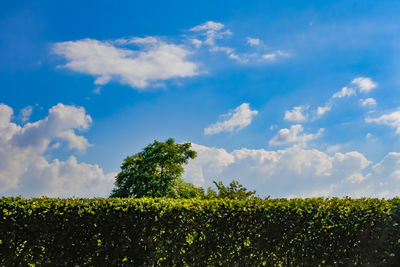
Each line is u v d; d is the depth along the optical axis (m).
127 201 7.27
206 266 6.80
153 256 6.82
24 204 6.98
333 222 6.66
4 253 6.59
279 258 6.72
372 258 6.45
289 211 6.86
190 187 21.97
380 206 6.69
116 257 6.78
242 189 12.61
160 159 21.05
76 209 6.93
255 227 6.89
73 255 6.76
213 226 6.94
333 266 6.54
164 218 7.01
